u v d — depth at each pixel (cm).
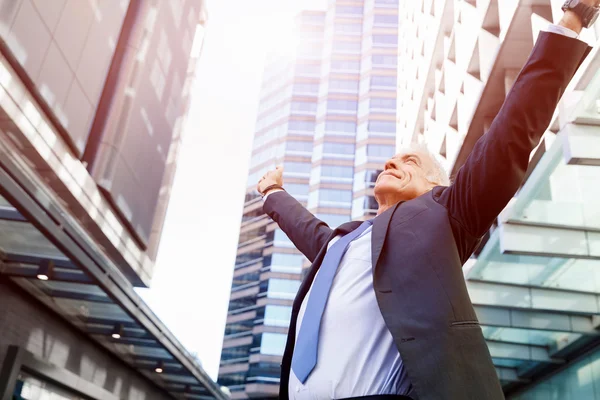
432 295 127
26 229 1016
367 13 7256
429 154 189
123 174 2138
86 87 1769
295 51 7331
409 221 146
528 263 871
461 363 117
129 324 1481
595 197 735
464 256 146
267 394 5200
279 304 5634
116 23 1983
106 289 1232
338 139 6388
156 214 2850
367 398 124
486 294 942
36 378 1299
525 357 1043
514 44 1021
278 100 7112
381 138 6209
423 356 119
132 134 2211
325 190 6031
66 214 1108
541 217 787
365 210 5772
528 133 133
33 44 1426
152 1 2438
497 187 134
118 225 2156
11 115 1370
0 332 1193
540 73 135
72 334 1498
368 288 142
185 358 1822
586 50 137
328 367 134
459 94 1411
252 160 6969
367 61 6831
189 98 3291
